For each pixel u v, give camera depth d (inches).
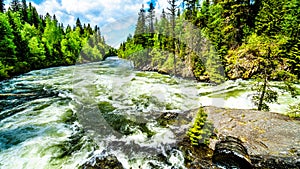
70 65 1219.2
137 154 221.3
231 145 207.8
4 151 241.6
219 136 234.8
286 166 186.2
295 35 574.6
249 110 292.8
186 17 790.5
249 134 232.8
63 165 211.8
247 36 786.2
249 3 914.1
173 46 542.0
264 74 360.5
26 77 753.6
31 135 278.8
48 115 350.9
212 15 869.2
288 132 231.3
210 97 452.8
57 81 664.4
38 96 480.1
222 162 198.1
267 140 219.8
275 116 272.5
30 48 1036.5
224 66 697.6
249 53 686.5
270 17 627.8
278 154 198.7
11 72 796.0
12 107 406.0
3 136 278.8
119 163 209.6
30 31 1283.2
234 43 812.0
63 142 256.2
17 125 314.5
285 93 468.4
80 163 213.6
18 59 919.7
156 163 207.5
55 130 290.4
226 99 453.7
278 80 545.6
